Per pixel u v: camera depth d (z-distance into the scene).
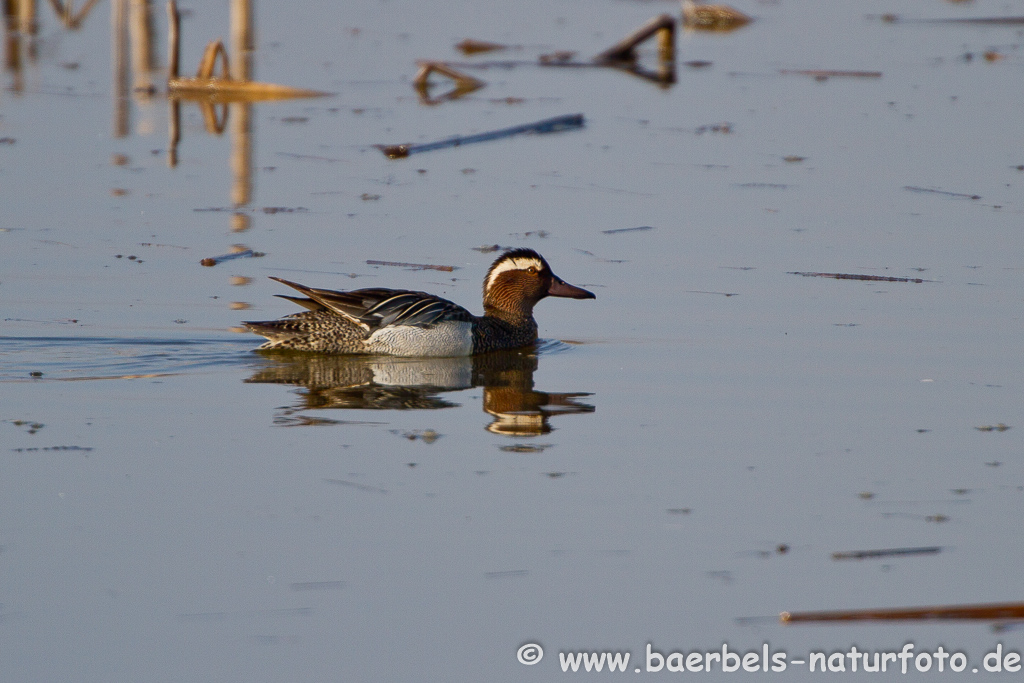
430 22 36.84
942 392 12.16
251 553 8.70
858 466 10.37
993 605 8.05
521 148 22.91
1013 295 15.10
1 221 17.59
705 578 8.51
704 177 20.81
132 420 11.20
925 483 10.02
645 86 28.80
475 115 25.44
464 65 30.45
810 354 13.32
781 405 11.88
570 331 14.38
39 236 16.94
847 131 24.14
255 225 17.86
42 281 15.13
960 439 10.96
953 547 8.90
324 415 11.53
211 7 36.28
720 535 9.08
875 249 17.02
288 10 38.06
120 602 8.05
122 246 16.66
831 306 14.88
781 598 8.27
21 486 9.66
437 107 26.17
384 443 10.80
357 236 17.44
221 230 17.55
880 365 12.95
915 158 21.97
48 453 10.31
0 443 10.51
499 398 12.21
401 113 25.58
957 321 14.26
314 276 15.67
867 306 14.84
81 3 37.03
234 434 10.93
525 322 14.50
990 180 20.42
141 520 9.15
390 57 31.45
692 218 18.52
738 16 37.53
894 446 10.80
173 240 17.00
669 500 9.68
